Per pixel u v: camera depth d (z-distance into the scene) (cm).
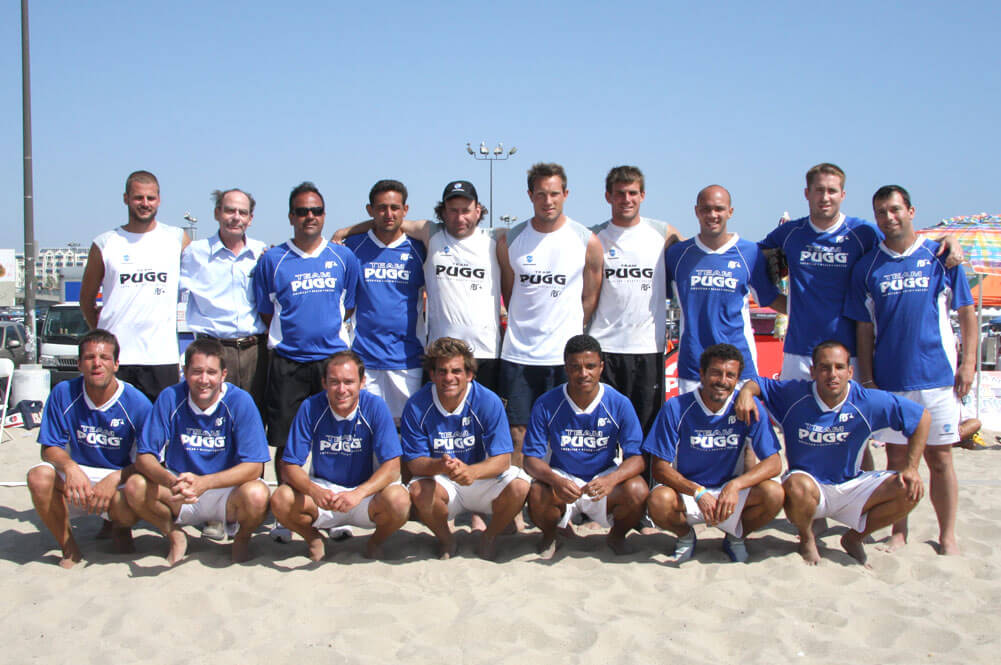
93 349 430
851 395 449
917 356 464
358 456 455
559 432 463
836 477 457
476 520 520
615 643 333
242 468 435
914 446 437
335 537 488
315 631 344
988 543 477
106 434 453
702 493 431
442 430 458
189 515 446
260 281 521
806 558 446
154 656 319
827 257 499
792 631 345
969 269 917
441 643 337
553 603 378
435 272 534
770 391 469
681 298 519
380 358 534
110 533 492
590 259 532
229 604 374
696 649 328
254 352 539
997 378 957
